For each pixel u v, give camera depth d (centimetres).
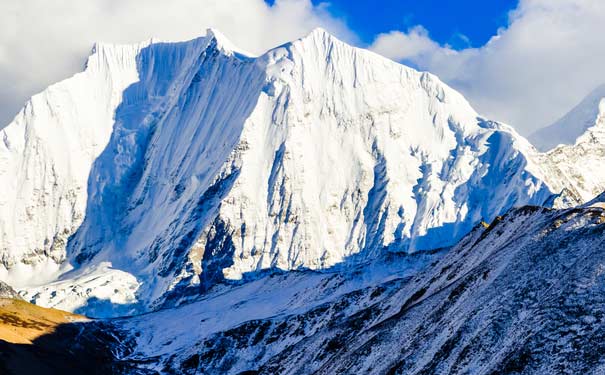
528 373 10838
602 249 12275
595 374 10275
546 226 14250
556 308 11512
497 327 12156
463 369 11888
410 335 14350
